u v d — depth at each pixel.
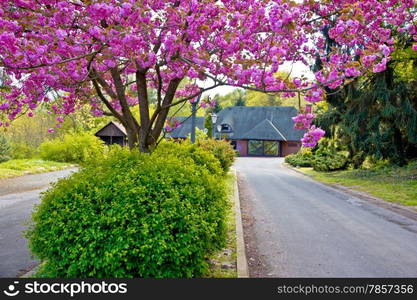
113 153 5.75
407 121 18.47
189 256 4.27
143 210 4.09
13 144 30.55
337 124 22.03
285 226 8.49
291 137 51.31
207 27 5.02
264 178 21.30
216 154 17.53
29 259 5.95
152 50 6.11
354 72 5.47
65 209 4.12
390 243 7.04
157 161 5.12
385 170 20.52
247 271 5.14
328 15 7.22
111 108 6.70
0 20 4.44
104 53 4.96
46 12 4.80
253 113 56.34
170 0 6.18
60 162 28.47
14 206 10.94
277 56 4.90
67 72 5.77
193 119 14.62
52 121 32.09
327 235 7.64
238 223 8.25
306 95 5.46
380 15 7.62
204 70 5.20
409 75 18.25
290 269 5.50
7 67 4.49
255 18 5.56
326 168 25.08
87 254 4.00
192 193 4.64
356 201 12.63
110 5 4.66
